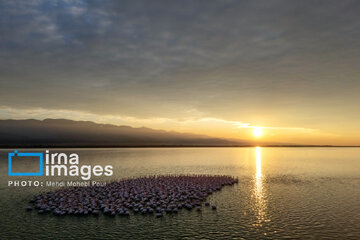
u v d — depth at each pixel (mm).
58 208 50594
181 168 134750
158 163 167375
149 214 49188
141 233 41031
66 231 41750
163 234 40688
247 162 174625
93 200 54875
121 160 194125
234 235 40531
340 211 52500
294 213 50938
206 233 41219
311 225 44812
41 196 61250
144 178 85625
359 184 82750
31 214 49406
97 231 41688
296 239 39312
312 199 61812
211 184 75062
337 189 74188
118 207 50375
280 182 85875
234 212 51094
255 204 56875
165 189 65188
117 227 43188
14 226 43750
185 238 39438
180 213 50031
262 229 42906
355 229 43094
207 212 50875
